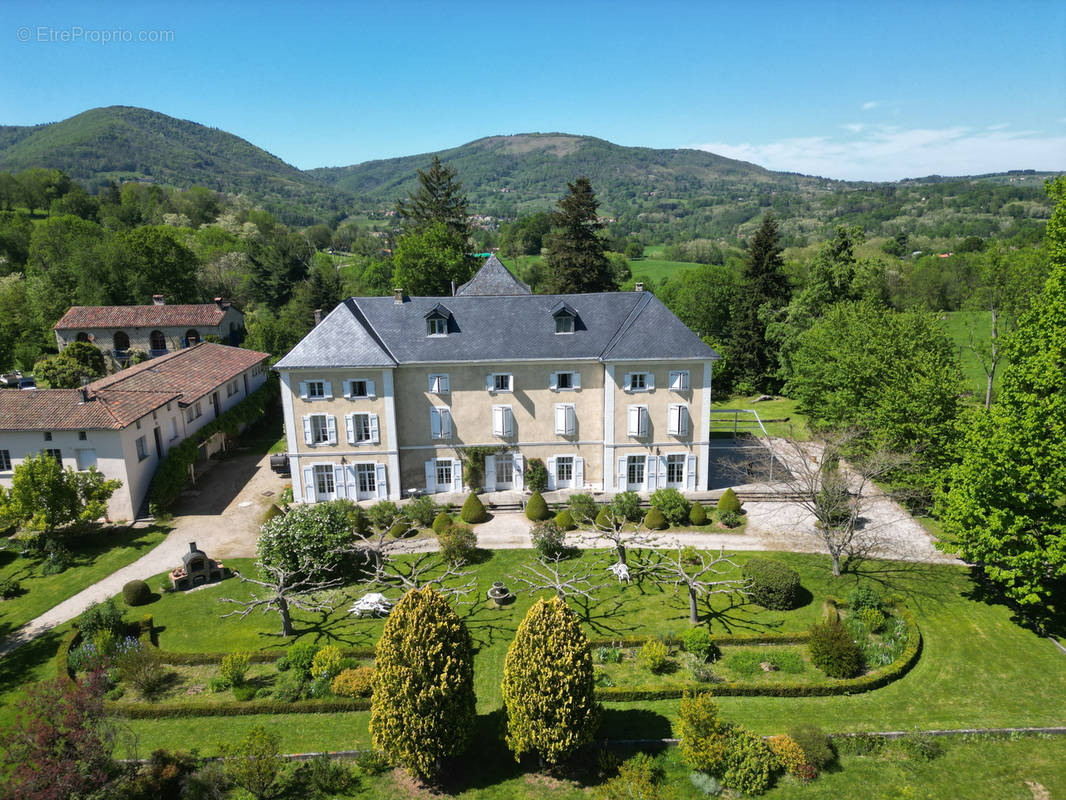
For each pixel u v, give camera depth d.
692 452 45.94
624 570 36.56
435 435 45.84
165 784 22.52
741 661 29.39
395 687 22.53
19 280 106.94
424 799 22.70
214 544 41.06
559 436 46.44
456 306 47.41
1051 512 30.39
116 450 42.25
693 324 93.00
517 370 45.28
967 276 92.50
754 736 24.09
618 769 23.62
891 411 44.16
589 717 23.30
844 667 28.19
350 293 108.19
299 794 22.92
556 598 24.00
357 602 34.19
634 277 142.62
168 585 36.12
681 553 38.25
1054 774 23.69
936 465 43.03
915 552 39.22
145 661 28.00
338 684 27.50
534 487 46.56
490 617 33.50
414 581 33.84
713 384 77.31
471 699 23.72
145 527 43.16
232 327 87.75
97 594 35.72
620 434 45.56
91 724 21.52
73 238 120.50
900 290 95.81
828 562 38.31
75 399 43.00
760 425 62.62
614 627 32.34
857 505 38.44
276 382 71.19
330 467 45.59
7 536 41.12
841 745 24.81
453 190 101.31
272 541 35.53
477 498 43.94
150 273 104.12
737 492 47.16
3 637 31.97
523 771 23.92
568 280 87.44
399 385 45.16
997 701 27.33
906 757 24.50
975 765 24.17
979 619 32.69
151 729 25.89
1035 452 30.05
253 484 50.44
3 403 42.62
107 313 82.69
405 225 105.06
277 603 32.12
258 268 112.31
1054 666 29.34
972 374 71.50
